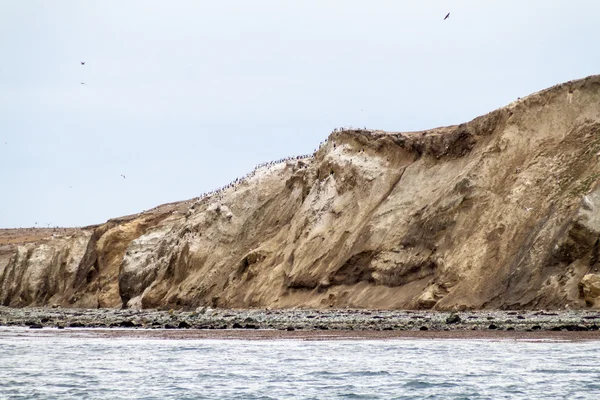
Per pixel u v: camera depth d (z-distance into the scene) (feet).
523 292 481.87
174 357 289.33
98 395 207.51
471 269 523.70
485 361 261.24
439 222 569.23
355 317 476.95
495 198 557.33
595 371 235.81
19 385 225.76
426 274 558.15
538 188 545.85
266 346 324.39
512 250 520.01
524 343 313.53
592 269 462.60
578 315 413.18
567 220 496.64
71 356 297.12
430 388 211.00
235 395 204.54
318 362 266.77
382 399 196.24
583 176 526.98
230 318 522.88
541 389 207.21
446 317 437.17
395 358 273.33
